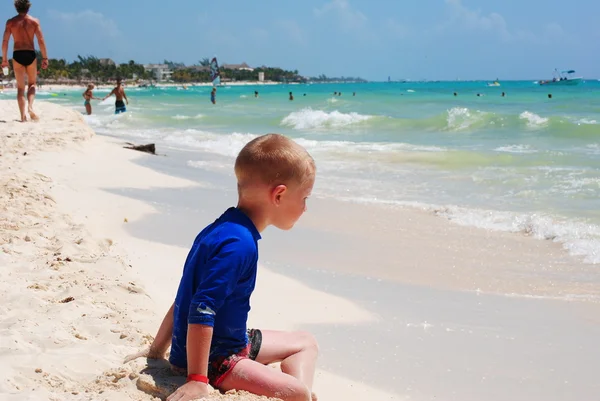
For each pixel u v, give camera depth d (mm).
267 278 5387
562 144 15500
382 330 4352
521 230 7332
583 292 5328
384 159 13016
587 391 3551
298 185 2678
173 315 2867
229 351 2684
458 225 7586
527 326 4547
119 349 3115
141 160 11750
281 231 7145
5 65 12281
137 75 193000
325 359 3832
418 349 4051
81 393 2590
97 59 184625
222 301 2514
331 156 13594
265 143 2676
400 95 55781
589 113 25438
